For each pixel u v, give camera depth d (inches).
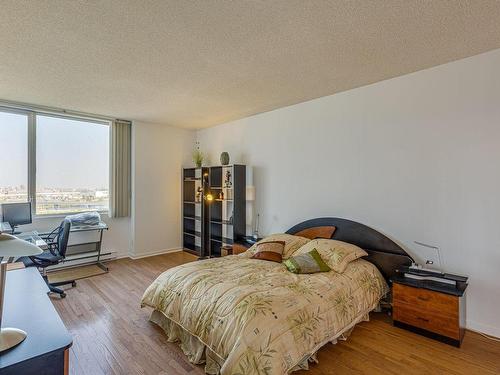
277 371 66.6
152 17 78.7
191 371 80.6
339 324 89.0
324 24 82.4
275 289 89.1
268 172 177.0
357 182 136.1
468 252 105.3
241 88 135.3
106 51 98.2
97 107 166.4
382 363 84.0
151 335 99.7
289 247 133.5
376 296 110.0
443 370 81.2
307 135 156.5
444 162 110.7
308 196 156.1
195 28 84.2
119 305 124.4
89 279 158.1
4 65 109.0
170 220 221.3
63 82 126.6
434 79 112.9
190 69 113.3
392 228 124.6
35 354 41.9
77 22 81.0
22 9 74.8
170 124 213.5
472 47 97.1
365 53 100.7
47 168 172.1
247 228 188.9
